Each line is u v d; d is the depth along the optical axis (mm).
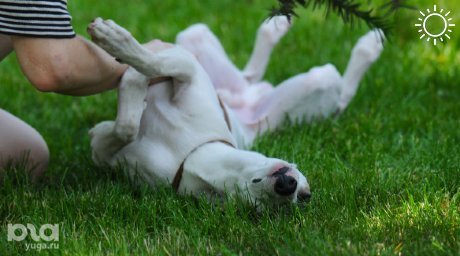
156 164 5762
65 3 5211
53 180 6395
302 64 9672
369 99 8500
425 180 5953
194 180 5633
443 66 9594
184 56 5859
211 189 5582
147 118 5934
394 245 4895
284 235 5074
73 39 5254
